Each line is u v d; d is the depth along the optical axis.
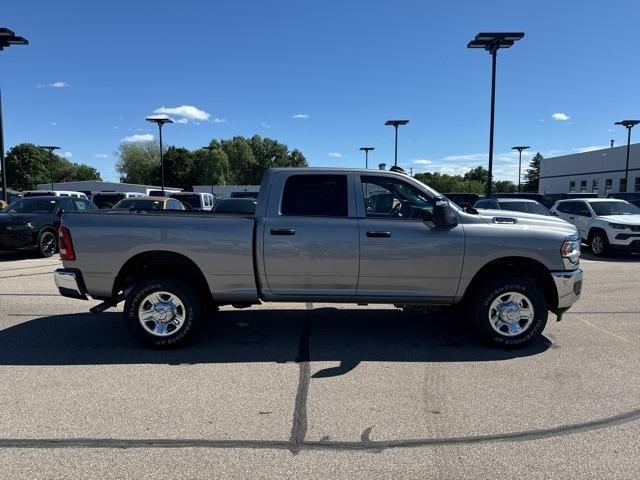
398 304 5.79
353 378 4.71
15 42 19.03
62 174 111.00
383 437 3.58
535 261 5.53
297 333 6.19
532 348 5.62
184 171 100.19
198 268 5.50
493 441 3.53
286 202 5.50
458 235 5.40
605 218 14.45
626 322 6.75
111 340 5.86
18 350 5.48
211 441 3.51
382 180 5.57
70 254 5.43
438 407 4.08
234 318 6.89
